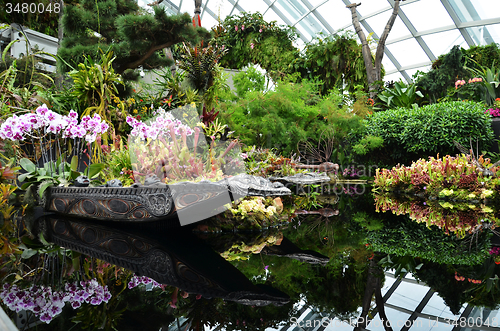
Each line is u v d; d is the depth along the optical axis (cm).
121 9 741
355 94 1104
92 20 666
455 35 1191
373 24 1293
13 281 146
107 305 118
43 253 194
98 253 195
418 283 143
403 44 1322
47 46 700
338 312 112
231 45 1307
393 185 600
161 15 620
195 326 99
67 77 622
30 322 103
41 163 455
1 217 322
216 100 727
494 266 166
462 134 713
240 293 131
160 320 105
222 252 199
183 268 165
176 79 693
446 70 1023
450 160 508
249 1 1362
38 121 321
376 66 1144
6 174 346
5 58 575
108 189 273
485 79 881
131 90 659
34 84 548
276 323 103
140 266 169
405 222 305
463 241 225
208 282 145
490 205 404
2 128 311
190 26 652
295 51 1277
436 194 488
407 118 806
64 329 97
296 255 192
